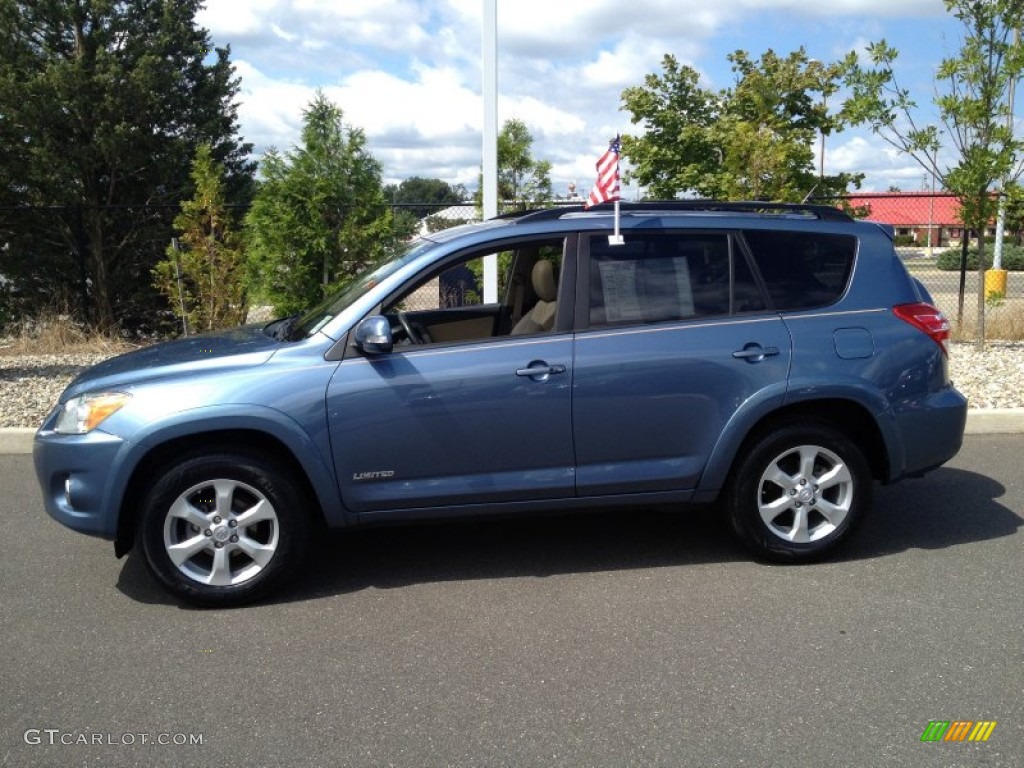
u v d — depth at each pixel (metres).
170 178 14.20
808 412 4.84
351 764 3.06
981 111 9.77
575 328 4.60
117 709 3.45
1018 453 7.14
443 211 13.43
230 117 15.36
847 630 4.04
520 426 4.50
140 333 14.78
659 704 3.42
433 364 4.43
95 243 13.89
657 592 4.52
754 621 4.15
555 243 4.70
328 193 9.77
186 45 14.46
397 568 4.92
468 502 4.55
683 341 4.61
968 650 3.83
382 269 4.97
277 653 3.91
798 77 11.21
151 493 4.28
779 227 4.88
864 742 3.14
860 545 5.16
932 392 4.88
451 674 3.69
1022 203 10.55
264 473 4.34
